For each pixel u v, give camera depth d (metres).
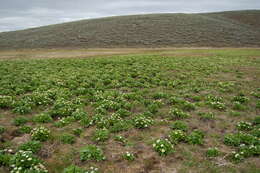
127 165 7.07
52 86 16.55
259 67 26.72
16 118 10.35
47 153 7.63
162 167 6.98
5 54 50.56
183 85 17.83
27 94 14.56
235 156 7.32
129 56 40.03
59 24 124.19
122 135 9.19
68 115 11.16
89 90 15.91
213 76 21.70
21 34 102.50
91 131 9.47
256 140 8.39
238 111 12.15
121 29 90.56
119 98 13.53
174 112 11.45
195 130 9.58
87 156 7.29
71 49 65.38
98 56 42.22
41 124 10.05
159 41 73.69
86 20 124.06
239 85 17.95
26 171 6.11
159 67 26.72
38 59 37.72
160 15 116.38
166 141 8.29
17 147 7.86
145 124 9.91
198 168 6.92
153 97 14.67
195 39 75.06
